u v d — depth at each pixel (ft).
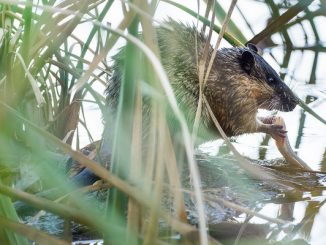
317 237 20.52
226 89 33.22
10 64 22.43
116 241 15.39
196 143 31.55
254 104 34.12
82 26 38.47
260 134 35.99
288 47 46.52
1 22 24.59
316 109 37.58
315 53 46.16
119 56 27.99
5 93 22.31
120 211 16.25
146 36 16.22
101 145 25.05
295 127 34.73
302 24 46.47
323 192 25.21
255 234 20.86
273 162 29.27
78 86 16.46
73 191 16.08
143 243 14.83
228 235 20.76
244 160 20.08
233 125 34.01
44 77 27.25
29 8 21.98
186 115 29.81
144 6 16.10
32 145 17.44
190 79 30.19
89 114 34.65
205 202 23.39
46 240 15.49
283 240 20.31
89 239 19.92
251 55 34.09
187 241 15.80
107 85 28.17
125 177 16.46
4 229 16.22
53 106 28.63
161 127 14.89
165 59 30.09
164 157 16.56
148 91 15.75
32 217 20.85
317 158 29.81
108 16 40.09
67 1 23.72
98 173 15.51
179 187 16.33
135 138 16.56
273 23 36.68
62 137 27.78
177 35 31.04
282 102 35.14
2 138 17.70
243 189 25.03
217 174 26.61
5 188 15.56
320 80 41.93
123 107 16.43
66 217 15.66
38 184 21.65
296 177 26.81
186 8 27.20
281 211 23.08
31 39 22.85
